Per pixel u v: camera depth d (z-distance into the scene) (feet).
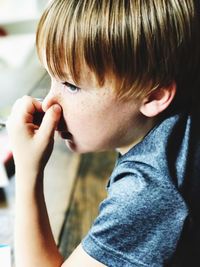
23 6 6.09
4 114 3.46
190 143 1.94
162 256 1.86
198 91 2.11
